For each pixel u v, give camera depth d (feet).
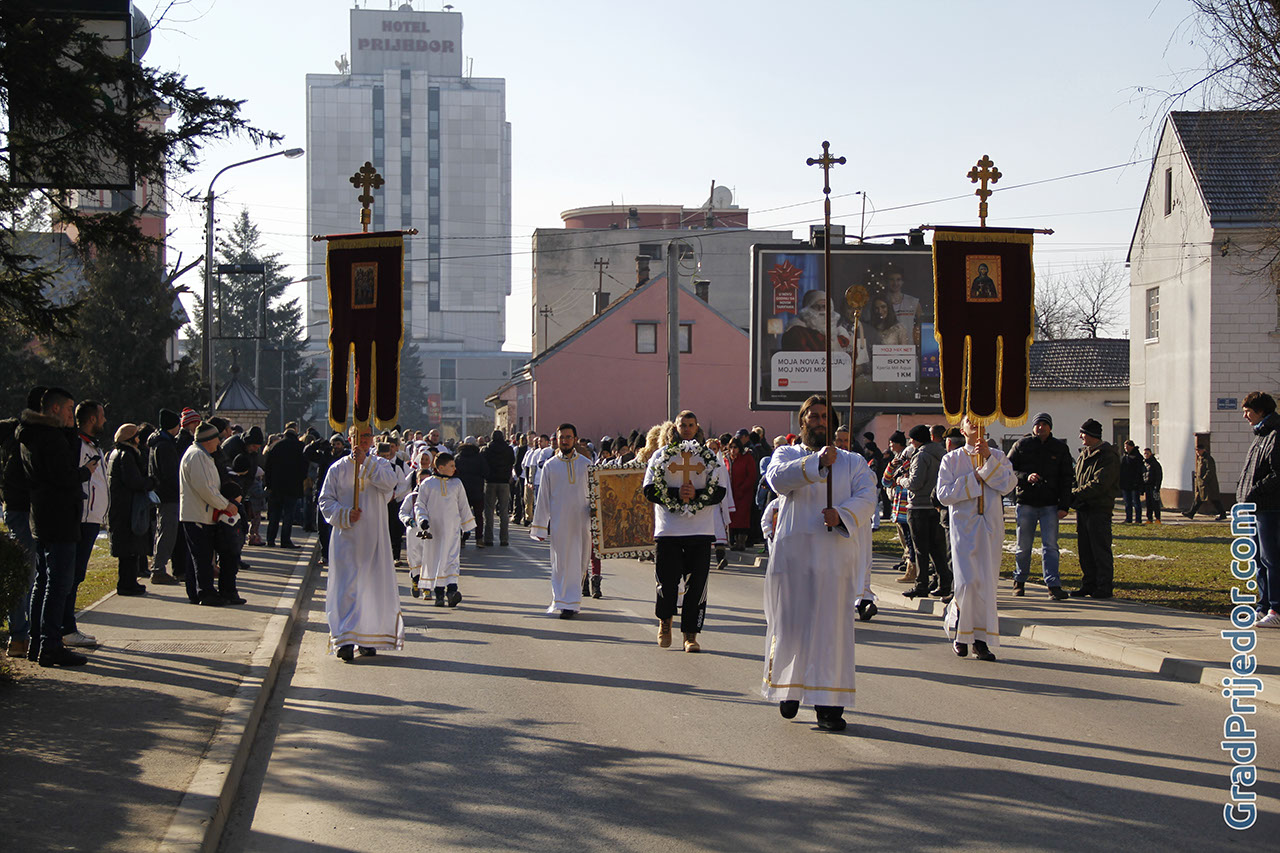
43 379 115.55
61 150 33.17
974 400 35.12
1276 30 43.45
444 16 508.12
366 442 35.22
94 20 33.14
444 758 23.29
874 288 111.96
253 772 22.49
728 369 175.32
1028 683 30.83
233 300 263.29
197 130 33.94
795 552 25.71
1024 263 35.58
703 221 230.27
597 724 26.08
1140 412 122.31
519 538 85.46
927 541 46.85
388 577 35.01
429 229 497.05
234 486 43.96
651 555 46.21
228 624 38.09
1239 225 102.94
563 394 172.96
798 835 18.43
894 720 26.40
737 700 28.60
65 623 32.86
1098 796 20.42
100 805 18.79
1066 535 82.33
